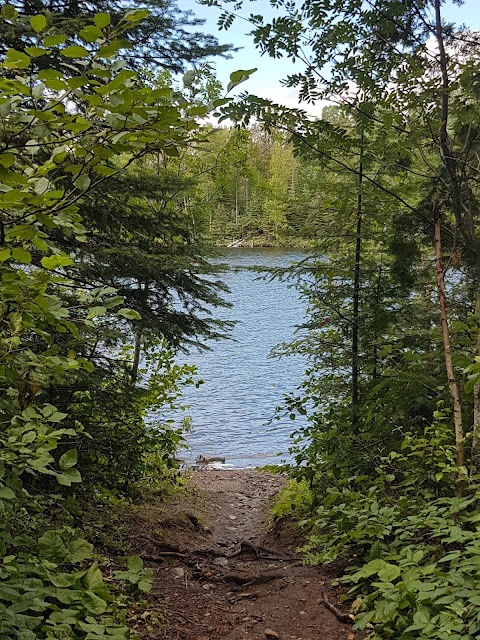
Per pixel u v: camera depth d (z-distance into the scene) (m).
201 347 6.05
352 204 5.57
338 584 3.85
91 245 4.92
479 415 3.75
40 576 2.84
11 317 2.17
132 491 7.14
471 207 4.38
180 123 1.98
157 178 5.20
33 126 1.94
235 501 9.12
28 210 2.05
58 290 4.31
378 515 3.68
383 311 5.60
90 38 1.74
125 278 5.26
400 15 3.76
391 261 5.78
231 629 3.67
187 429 9.79
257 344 22.47
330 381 6.42
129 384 5.58
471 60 3.63
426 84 3.85
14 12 1.90
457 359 3.96
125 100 1.82
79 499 5.21
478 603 2.30
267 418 14.30
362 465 5.16
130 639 3.09
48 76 1.71
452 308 5.26
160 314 5.69
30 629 2.29
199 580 4.74
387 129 4.15
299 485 8.41
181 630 3.55
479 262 4.28
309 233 6.07
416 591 2.76
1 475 2.16
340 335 6.48
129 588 3.76
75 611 2.61
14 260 2.62
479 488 3.60
